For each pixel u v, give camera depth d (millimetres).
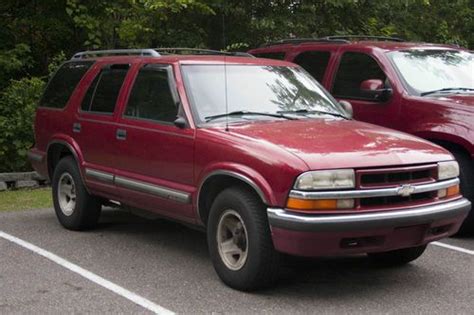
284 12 13359
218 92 5863
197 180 5434
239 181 5129
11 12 13531
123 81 6586
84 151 6953
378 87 7605
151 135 5941
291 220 4613
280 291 5180
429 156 5145
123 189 6328
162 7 12156
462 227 6922
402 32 14844
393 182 4887
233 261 5207
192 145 5473
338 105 6461
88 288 5262
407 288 5285
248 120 5688
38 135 7883
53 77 7898
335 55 8469
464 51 8578
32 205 8922
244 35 13438
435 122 7098
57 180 7422
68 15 13266
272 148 4891
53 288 5262
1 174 10320
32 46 13852
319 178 4645
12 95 11672
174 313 4695
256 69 6309
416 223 4871
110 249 6488
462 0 16328
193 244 6699
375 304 4891
